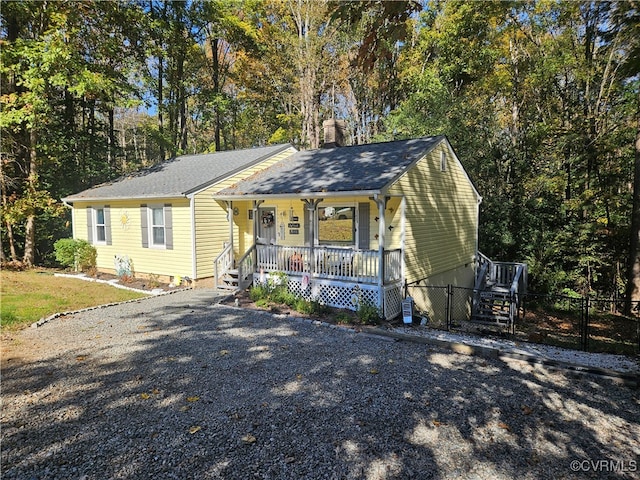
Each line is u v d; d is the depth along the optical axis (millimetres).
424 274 11898
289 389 5168
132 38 19781
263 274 11625
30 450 3773
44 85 14141
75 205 16984
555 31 19203
